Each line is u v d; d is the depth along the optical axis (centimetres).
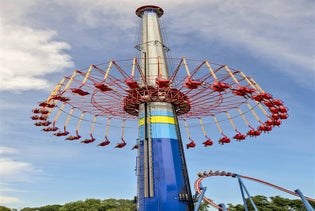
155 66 5403
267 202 11712
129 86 4338
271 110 4769
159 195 4391
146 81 5194
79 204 14462
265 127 5316
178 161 4744
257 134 5553
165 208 4316
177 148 4844
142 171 4647
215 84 4153
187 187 4631
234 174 7038
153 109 4956
